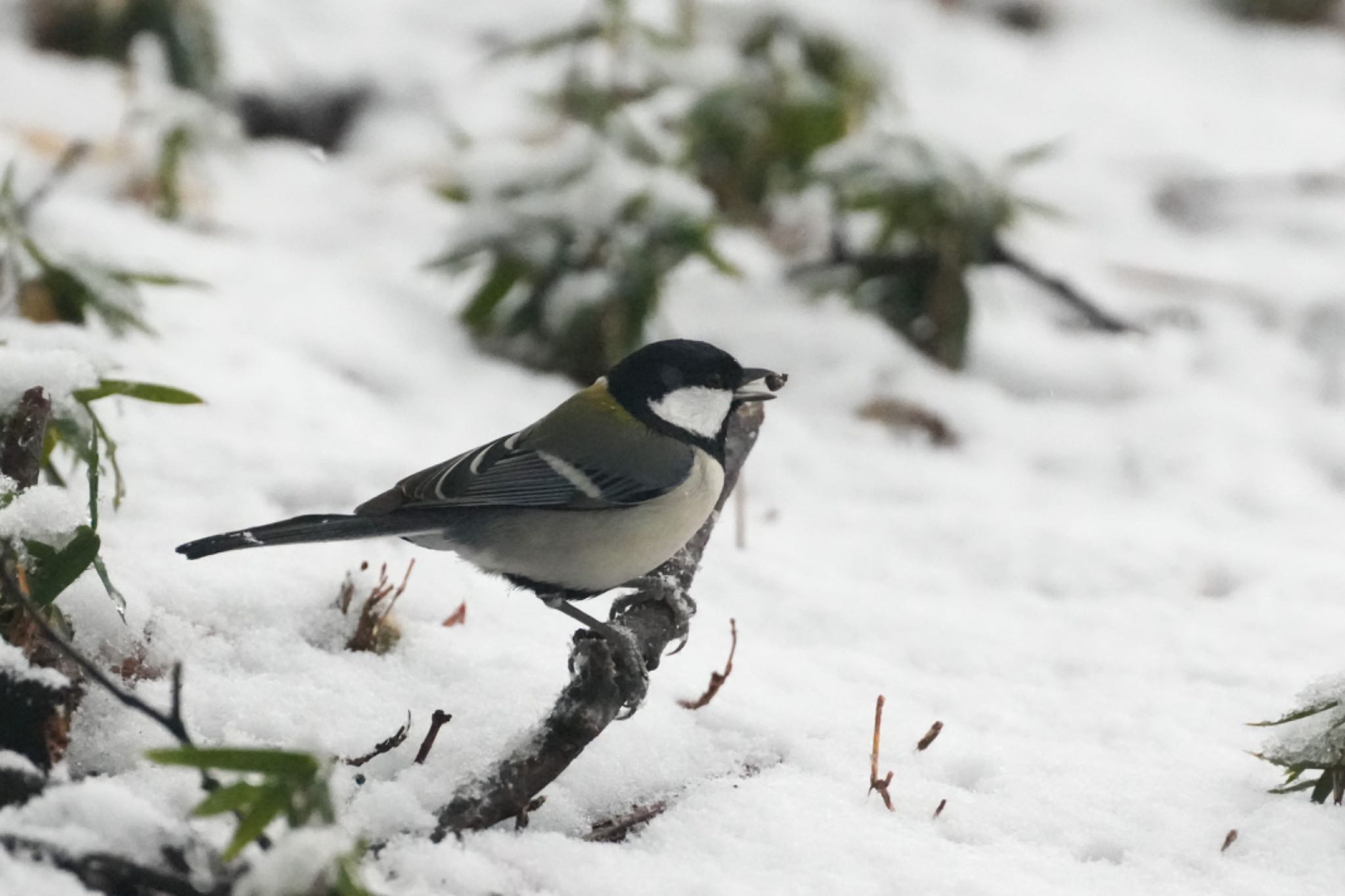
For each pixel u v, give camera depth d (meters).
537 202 12.03
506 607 7.74
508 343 12.01
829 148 13.94
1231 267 15.30
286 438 9.40
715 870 5.55
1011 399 12.49
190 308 10.99
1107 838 6.06
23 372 6.52
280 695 6.32
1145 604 8.91
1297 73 20.27
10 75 14.55
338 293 12.20
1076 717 7.35
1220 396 12.70
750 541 9.48
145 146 13.66
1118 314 14.06
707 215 12.02
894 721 7.08
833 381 12.15
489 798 5.56
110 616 6.46
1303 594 9.02
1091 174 16.86
